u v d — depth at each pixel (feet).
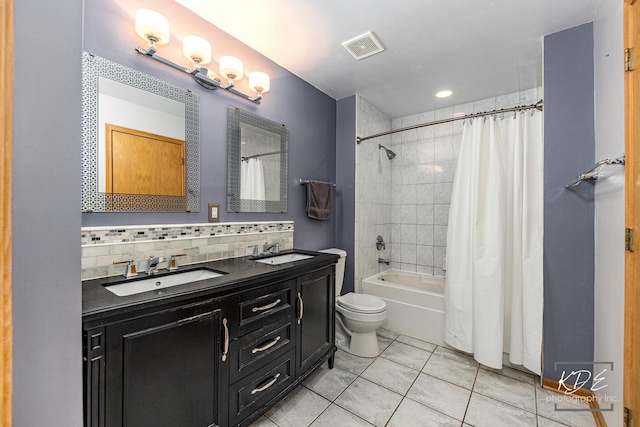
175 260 4.86
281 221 7.40
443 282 9.73
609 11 4.66
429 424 4.85
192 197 5.31
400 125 11.18
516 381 6.17
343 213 9.40
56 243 2.11
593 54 5.48
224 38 5.90
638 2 3.60
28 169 1.95
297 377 5.42
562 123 5.78
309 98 8.36
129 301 3.12
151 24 4.27
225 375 4.07
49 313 2.08
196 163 5.36
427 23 5.62
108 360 2.92
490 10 5.24
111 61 4.24
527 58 6.84
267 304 4.74
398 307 8.67
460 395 5.66
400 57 6.88
